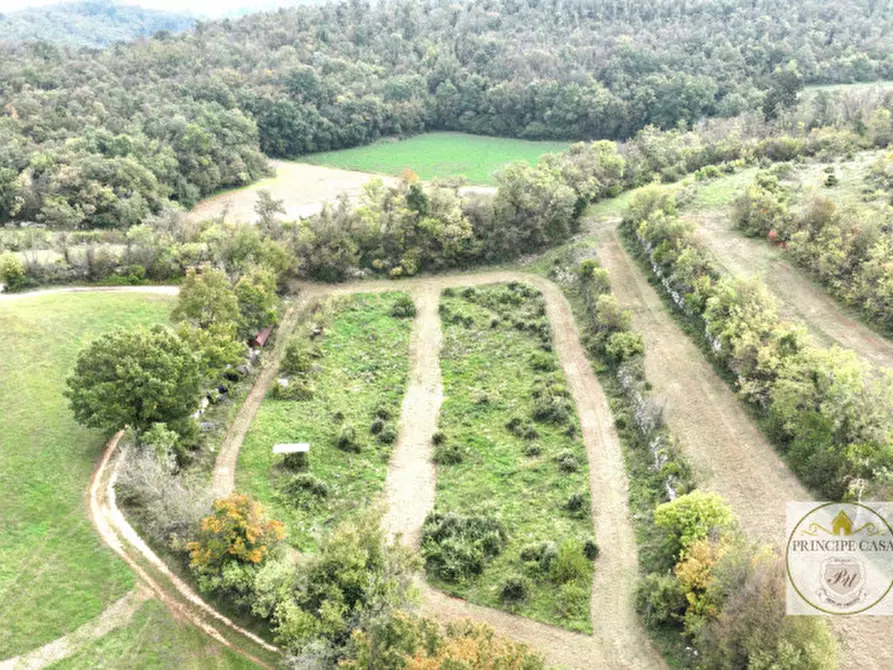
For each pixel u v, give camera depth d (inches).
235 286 2957.7
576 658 1683.1
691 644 1670.8
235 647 1649.9
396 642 1419.8
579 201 3909.9
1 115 5221.5
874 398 2010.3
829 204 3120.1
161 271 3376.0
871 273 2716.5
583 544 1975.9
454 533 2033.7
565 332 3102.9
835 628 1605.6
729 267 3115.2
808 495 2016.5
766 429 2269.9
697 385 2549.2
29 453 2178.9
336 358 2957.7
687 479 2097.7
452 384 2815.0
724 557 1598.2
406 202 3757.4
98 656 1620.3
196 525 1863.9
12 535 1905.8
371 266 3693.4
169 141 5191.9
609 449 2394.2
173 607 1733.5
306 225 3715.6
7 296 3112.7
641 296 3174.2
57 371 2564.0
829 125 4537.4
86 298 3095.5
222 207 4894.2
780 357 2338.8
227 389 2640.3
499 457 2407.7
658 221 3371.1
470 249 3725.4
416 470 2362.2
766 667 1397.6
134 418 2172.7
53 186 4407.0
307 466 2321.6
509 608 1828.2
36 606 1718.8
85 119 5270.7
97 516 1975.9
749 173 4136.3
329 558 1708.9
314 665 1482.5
